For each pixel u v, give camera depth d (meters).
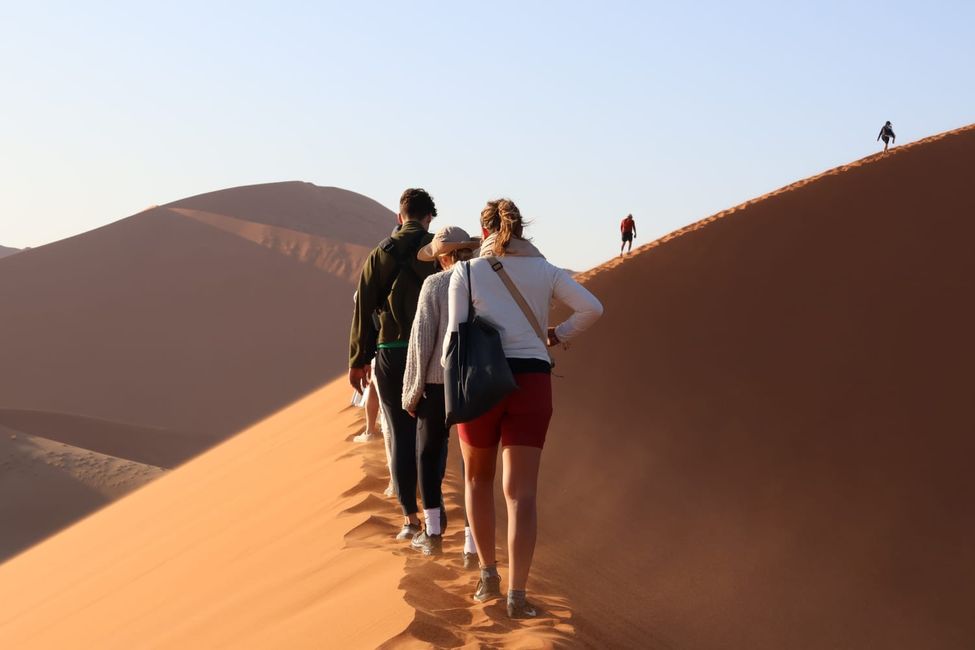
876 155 24.94
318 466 10.59
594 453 13.93
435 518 5.84
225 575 7.17
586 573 7.67
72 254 99.31
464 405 4.44
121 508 19.94
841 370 18.70
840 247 21.84
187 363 86.75
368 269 6.28
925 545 14.68
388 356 6.27
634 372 17.47
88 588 10.48
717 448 15.76
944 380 19.12
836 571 13.02
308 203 127.56
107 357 86.56
